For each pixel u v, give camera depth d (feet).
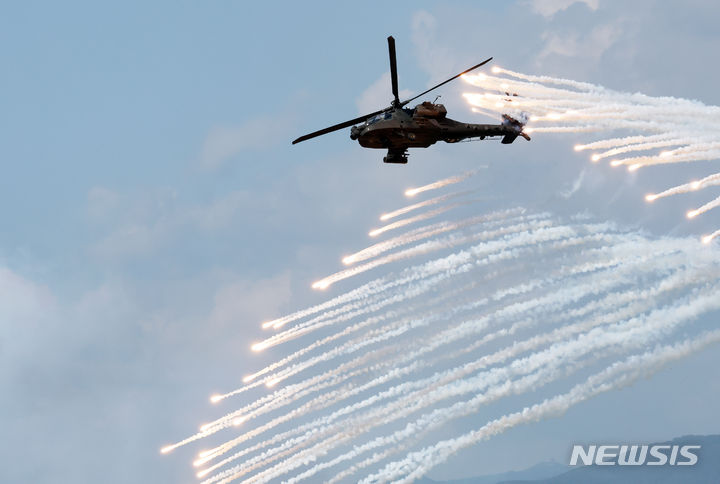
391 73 614.75
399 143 618.85
